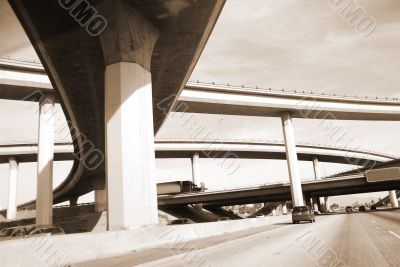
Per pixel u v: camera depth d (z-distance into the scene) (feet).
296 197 229.45
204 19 92.84
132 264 37.45
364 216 125.59
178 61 112.88
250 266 28.99
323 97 245.04
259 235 70.13
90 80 124.98
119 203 72.43
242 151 345.72
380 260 27.40
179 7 86.22
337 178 246.27
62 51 105.50
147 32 89.04
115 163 74.59
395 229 55.98
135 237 58.29
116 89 79.05
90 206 320.91
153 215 75.92
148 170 77.61
